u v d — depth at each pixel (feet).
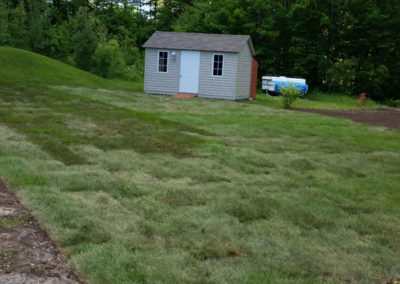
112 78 114.11
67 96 57.67
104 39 119.44
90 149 26.89
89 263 11.66
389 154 31.09
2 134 29.81
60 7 173.78
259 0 123.44
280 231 14.89
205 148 29.35
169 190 19.15
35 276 10.94
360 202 18.99
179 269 11.59
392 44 116.67
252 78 82.38
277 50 128.47
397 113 68.95
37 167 21.66
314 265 12.34
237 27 121.80
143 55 146.20
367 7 115.75
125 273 11.18
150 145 29.40
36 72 84.33
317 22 118.73
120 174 21.57
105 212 15.85
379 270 12.24
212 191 19.36
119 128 35.73
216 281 11.00
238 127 40.63
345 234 14.93
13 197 17.04
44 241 13.12
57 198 16.98
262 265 12.16
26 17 126.11
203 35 80.43
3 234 13.38
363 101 80.69
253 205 17.57
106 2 180.86
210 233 14.38
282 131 39.58
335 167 25.91
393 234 15.19
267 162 26.18
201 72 76.69
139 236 13.76
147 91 79.87
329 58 119.24
